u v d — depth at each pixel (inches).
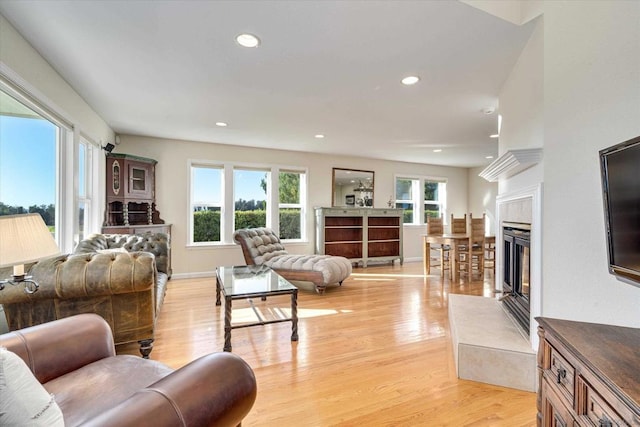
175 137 197.0
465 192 319.3
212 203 217.2
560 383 44.1
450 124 163.6
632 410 29.4
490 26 78.1
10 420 26.2
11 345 47.7
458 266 204.1
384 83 112.3
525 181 87.7
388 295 167.0
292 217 243.3
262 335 111.8
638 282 44.3
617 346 40.6
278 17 74.4
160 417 32.2
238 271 141.6
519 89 93.5
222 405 38.4
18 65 81.6
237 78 108.8
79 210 133.9
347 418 67.0
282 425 64.6
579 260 64.4
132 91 120.9
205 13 73.1
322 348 101.1
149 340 89.1
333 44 86.5
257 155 227.8
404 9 71.3
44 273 75.4
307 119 156.3
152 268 84.4
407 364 90.8
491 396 75.4
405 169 289.4
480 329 92.3
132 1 68.8
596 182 60.6
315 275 168.1
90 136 137.2
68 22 76.8
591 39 61.4
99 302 82.5
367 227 258.4
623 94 54.7
